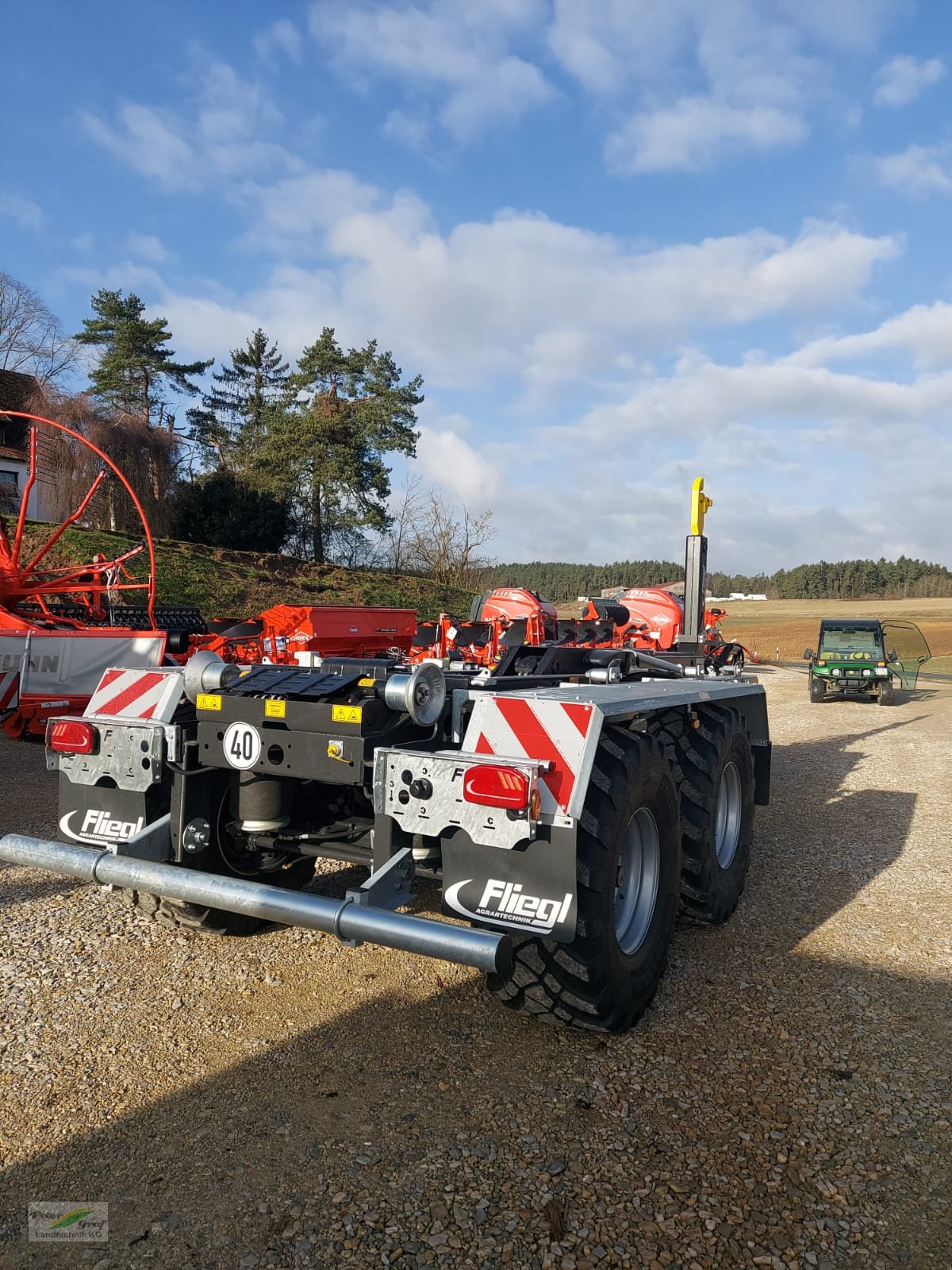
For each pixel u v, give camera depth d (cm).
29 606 1030
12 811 579
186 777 337
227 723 323
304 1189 221
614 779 291
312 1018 314
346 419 4197
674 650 641
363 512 4191
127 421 3180
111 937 380
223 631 1021
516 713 286
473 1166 231
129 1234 204
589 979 279
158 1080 271
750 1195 222
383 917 253
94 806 350
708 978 361
